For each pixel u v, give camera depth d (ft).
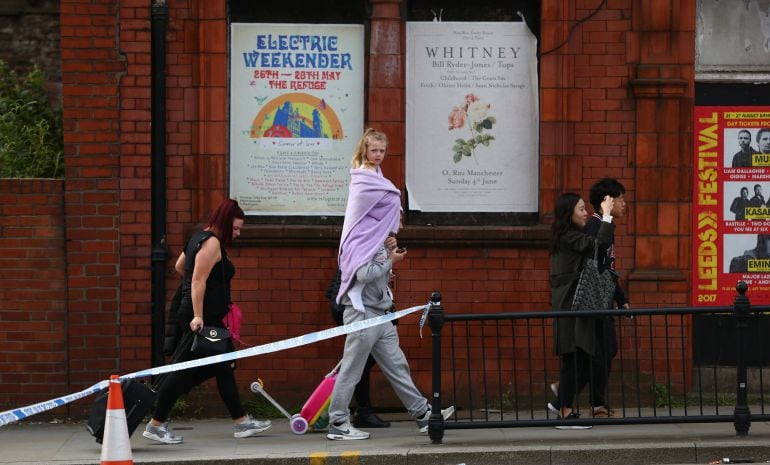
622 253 44.39
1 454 37.68
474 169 44.86
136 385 37.14
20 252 43.65
